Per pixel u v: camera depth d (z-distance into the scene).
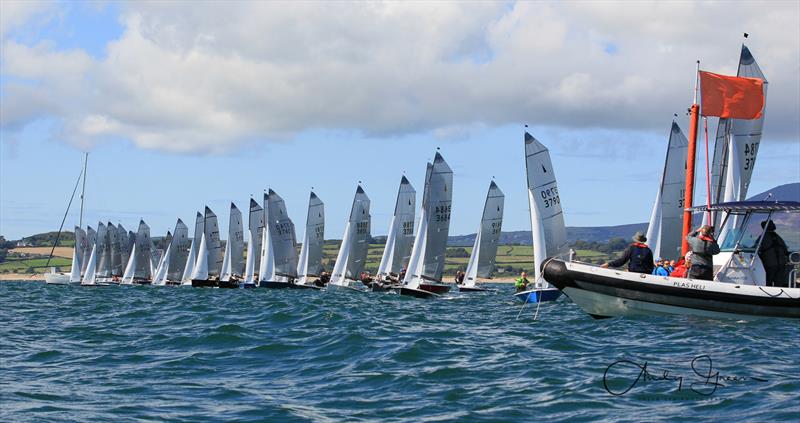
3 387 14.66
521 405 12.76
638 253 23.83
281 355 18.67
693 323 22.48
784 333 20.67
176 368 16.98
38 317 32.03
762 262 23.48
